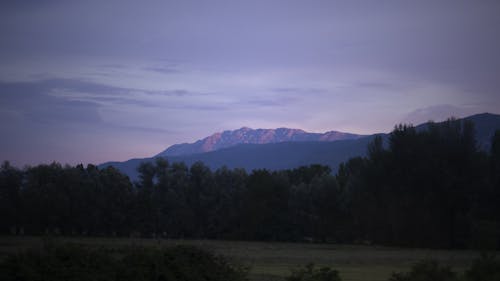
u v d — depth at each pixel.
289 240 101.56
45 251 16.20
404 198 81.56
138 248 18.48
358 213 90.94
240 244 89.50
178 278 17.83
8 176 95.00
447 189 78.69
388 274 38.72
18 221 94.31
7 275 14.73
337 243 97.56
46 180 97.25
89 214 98.25
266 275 35.62
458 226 79.81
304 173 119.38
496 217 82.38
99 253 16.91
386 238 86.25
